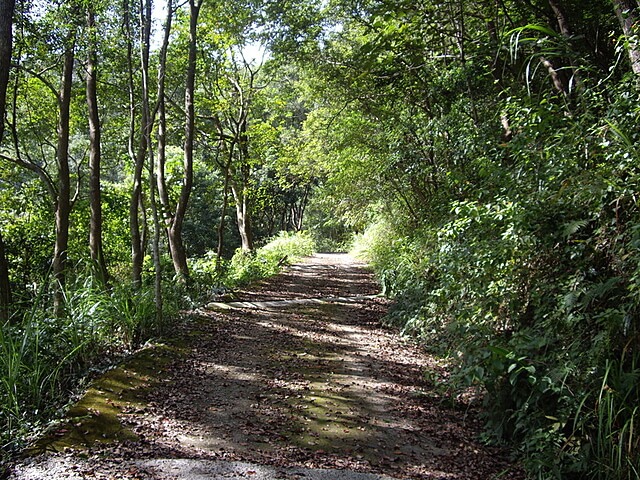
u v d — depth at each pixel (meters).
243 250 18.95
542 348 3.92
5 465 3.40
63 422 4.07
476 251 5.25
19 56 8.89
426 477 3.58
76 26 8.07
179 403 4.82
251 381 5.62
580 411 3.34
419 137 9.84
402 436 4.32
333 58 11.77
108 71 9.59
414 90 9.94
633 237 3.03
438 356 6.52
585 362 3.38
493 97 7.75
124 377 5.24
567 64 6.14
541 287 4.13
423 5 7.60
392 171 11.41
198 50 12.73
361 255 23.73
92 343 5.64
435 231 7.56
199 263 14.00
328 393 5.33
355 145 12.95
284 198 34.28
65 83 9.56
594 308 3.58
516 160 5.10
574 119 4.39
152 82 11.45
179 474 3.38
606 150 3.73
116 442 3.88
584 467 3.11
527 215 4.16
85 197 14.57
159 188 10.66
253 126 17.27
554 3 5.29
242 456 3.80
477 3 7.72
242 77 17.80
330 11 11.57
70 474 3.31
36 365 4.46
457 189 7.92
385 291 11.73
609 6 6.45
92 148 9.32
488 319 4.93
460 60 7.98
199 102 15.25
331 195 18.78
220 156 19.55
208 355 6.49
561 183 3.99
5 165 13.20
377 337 8.02
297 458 3.82
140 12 7.83
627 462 2.90
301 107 26.05
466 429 4.48
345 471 3.58
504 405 4.09
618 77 5.43
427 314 7.46
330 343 7.54
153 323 7.11
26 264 11.61
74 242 13.62
